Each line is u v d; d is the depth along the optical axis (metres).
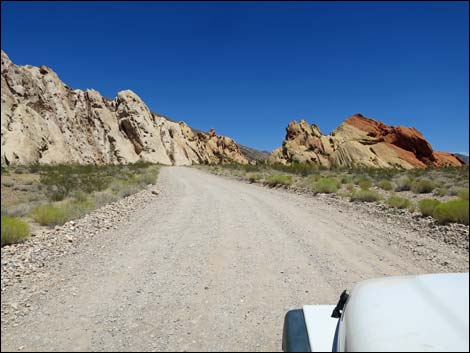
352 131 99.38
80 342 4.09
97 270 6.53
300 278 6.14
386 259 7.21
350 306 2.47
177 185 24.73
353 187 20.56
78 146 73.31
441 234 9.14
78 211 12.33
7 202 17.45
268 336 4.21
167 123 123.19
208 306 5.05
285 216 12.04
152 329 4.40
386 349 1.89
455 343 1.82
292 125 99.94
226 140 170.88
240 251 7.80
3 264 6.83
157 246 8.17
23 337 4.20
